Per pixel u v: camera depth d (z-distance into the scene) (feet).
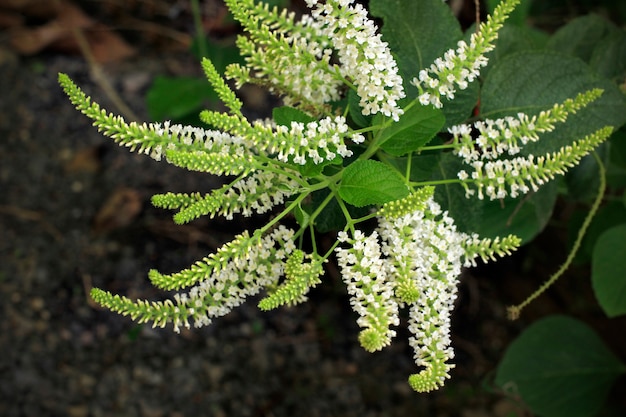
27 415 3.81
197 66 4.88
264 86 2.24
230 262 2.12
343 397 3.98
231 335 4.11
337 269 4.00
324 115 2.21
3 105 4.70
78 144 4.58
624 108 2.30
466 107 2.29
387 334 2.03
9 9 4.82
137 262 4.19
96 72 4.68
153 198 2.12
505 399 3.98
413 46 2.30
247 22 2.11
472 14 3.05
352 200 2.06
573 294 4.15
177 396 3.92
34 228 4.30
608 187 3.33
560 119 2.13
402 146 2.17
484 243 2.17
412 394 4.00
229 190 2.11
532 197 2.49
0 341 3.98
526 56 2.33
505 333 4.17
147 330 4.07
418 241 2.12
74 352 3.99
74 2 4.99
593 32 2.79
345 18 2.05
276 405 3.94
